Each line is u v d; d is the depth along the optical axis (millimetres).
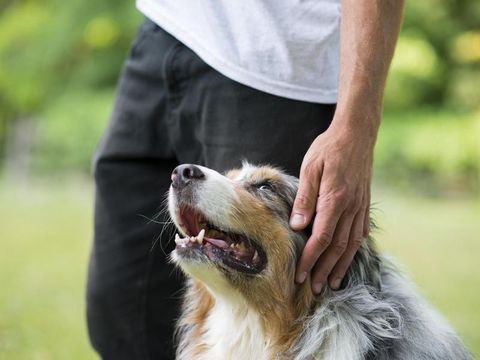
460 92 19984
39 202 16453
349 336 3723
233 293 3896
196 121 4109
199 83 4055
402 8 3490
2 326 6836
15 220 13984
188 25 4043
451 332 3943
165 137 4242
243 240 3914
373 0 3416
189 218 3896
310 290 3783
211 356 4180
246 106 3943
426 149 19641
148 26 4312
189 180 3787
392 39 3463
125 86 4352
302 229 3611
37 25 21516
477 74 20297
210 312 4242
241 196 3873
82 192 18750
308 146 3957
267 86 3885
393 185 19938
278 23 3859
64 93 21297
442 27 20141
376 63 3412
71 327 6918
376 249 3943
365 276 3818
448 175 19859
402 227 14289
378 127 3459
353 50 3436
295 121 3930
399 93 19938
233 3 3938
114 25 20188
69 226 13508
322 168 3400
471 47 20156
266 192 3945
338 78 3881
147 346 4422
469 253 11719
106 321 4426
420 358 3686
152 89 4227
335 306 3773
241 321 4027
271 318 3936
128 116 4289
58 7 21109
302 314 3850
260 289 3904
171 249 4340
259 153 3969
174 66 4109
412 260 11148
